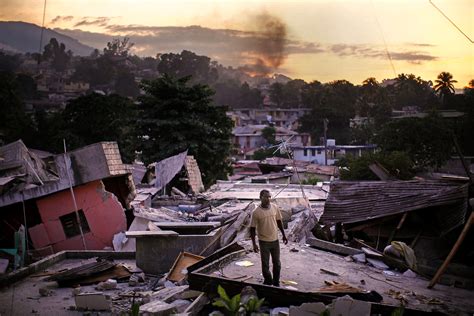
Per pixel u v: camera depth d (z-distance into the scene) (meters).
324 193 29.30
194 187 30.55
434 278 11.83
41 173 19.09
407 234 16.25
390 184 17.81
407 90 102.19
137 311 7.80
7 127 45.31
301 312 8.59
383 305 8.93
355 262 13.50
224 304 7.56
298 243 15.45
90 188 18.44
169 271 12.92
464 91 56.75
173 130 42.19
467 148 48.88
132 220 20.48
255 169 61.72
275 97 143.62
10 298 11.25
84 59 156.12
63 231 18.08
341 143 89.88
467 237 14.74
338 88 107.56
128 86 136.00
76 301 10.46
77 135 48.44
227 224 16.56
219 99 145.38
